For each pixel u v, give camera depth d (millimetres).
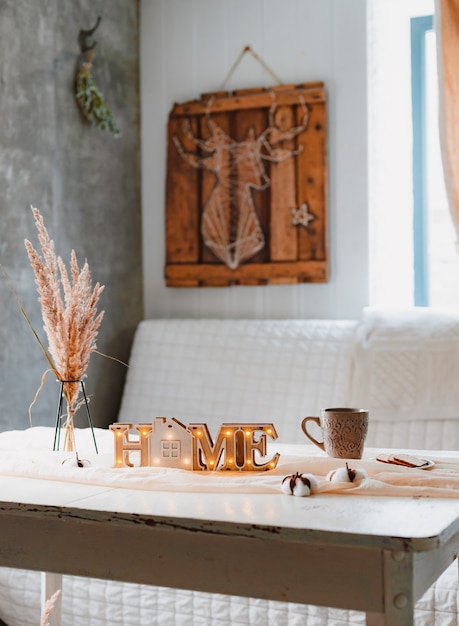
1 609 2523
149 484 1512
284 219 3529
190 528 1282
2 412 2941
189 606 2250
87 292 1893
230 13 3652
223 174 3633
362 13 3420
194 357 3420
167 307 3803
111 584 2357
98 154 3504
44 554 1407
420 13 3500
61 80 3270
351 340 3176
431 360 3002
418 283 3566
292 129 3508
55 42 3232
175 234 3734
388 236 3547
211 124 3650
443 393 2947
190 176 3697
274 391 3215
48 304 1849
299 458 1670
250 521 1258
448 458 1744
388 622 1187
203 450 1648
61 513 1370
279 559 1250
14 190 3008
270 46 3586
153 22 3801
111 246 3590
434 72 3566
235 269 3621
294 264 3512
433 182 3594
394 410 2986
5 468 1673
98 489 1525
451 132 3162
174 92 3764
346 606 1216
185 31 3738
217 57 3684
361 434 1680
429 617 2018
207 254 3676
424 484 1492
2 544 1442
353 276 3461
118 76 3648
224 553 1282
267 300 3609
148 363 3496
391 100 3545
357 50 3434
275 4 3570
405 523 1242
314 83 3467
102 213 3529
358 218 3449
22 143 3051
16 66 3023
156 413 3398
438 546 1179
